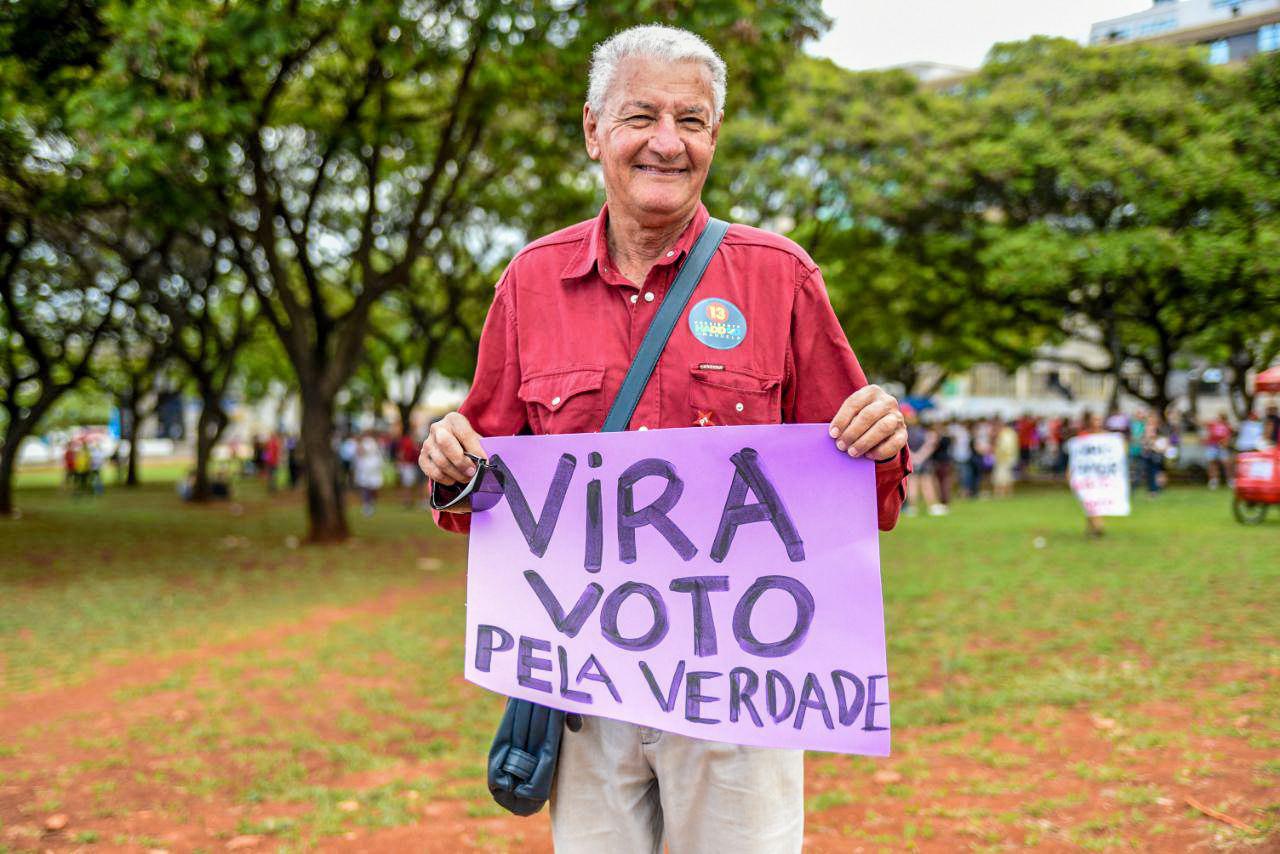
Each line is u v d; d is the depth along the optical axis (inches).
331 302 948.6
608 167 65.4
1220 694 196.5
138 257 564.7
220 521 681.6
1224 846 126.7
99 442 1050.1
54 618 312.7
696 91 63.6
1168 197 754.2
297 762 176.2
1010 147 783.7
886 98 844.0
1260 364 1042.7
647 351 64.8
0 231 559.2
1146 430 793.6
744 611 64.4
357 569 431.2
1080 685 209.0
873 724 61.9
